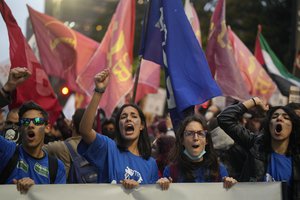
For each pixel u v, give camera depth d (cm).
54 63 1182
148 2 873
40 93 936
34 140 642
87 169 792
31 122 642
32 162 642
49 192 603
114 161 667
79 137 818
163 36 843
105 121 992
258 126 1010
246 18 3728
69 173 793
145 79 1291
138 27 3594
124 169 666
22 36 909
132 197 629
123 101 1247
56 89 1505
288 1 3706
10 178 632
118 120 691
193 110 808
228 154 848
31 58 920
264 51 1426
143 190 632
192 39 827
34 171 640
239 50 1278
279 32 3709
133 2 1091
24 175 635
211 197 647
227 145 880
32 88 929
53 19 1174
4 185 593
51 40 1176
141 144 694
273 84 1305
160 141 837
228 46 1035
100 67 1088
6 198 593
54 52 1180
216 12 1053
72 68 1193
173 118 820
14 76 603
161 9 853
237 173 834
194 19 1172
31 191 599
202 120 688
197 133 679
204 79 810
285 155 685
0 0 889
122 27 1083
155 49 870
